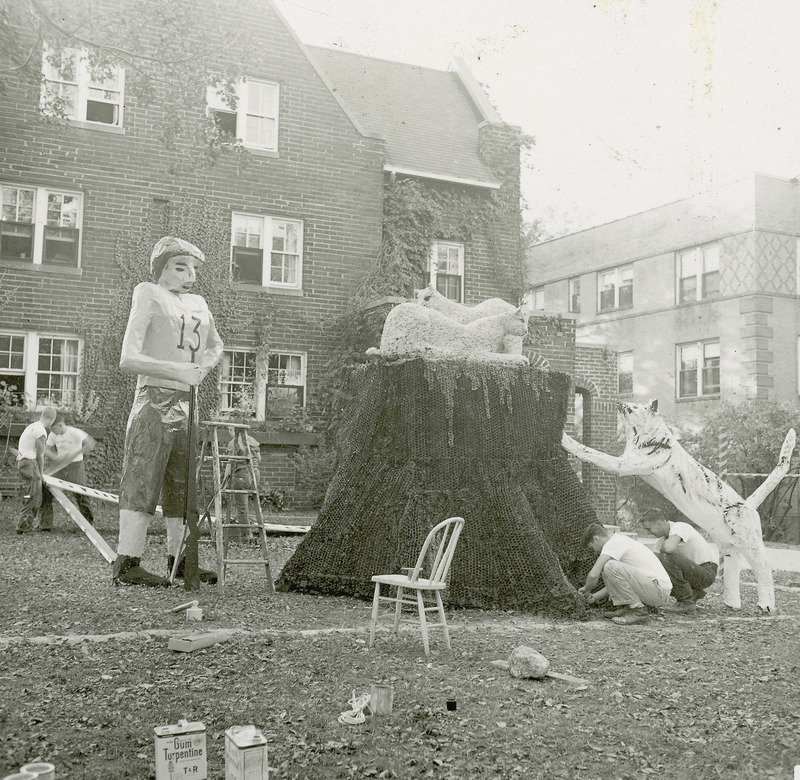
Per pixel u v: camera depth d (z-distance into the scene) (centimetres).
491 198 2317
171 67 1331
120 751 390
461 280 2286
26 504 1273
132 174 1891
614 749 411
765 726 451
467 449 888
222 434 1795
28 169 1817
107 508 1619
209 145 1524
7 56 1344
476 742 414
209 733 416
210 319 961
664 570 832
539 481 927
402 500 866
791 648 686
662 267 3083
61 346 1831
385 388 916
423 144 2347
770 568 915
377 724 434
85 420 1770
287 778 364
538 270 3653
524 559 848
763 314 2764
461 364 904
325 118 2091
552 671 560
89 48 1417
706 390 2927
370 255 2106
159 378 918
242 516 1265
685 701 499
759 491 933
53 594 805
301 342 2016
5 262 1791
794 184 2839
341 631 677
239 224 2009
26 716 435
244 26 1956
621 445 2178
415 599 699
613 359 2202
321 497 1905
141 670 530
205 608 761
